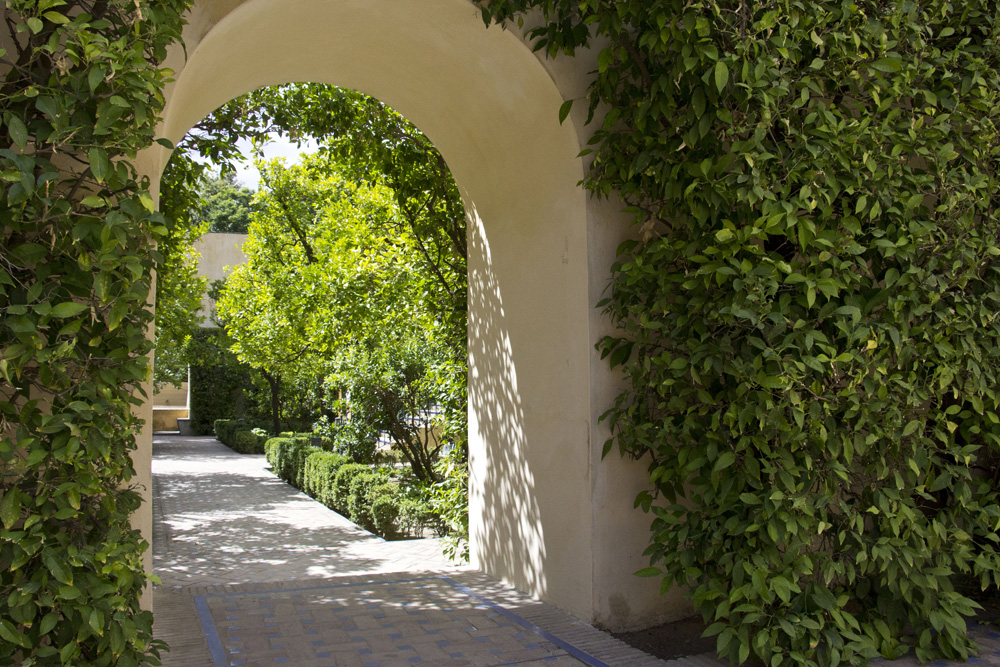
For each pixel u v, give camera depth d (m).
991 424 3.79
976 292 3.78
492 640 3.89
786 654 3.26
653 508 3.56
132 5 2.38
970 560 3.96
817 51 3.45
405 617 4.30
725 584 3.35
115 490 2.46
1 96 2.11
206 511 10.68
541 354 4.66
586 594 4.15
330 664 3.55
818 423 3.21
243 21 3.80
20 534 2.08
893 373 3.52
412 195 7.35
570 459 4.32
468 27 4.10
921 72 3.71
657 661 3.61
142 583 2.47
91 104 2.28
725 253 3.28
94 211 2.35
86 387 2.22
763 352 3.17
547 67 4.09
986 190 3.77
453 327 7.12
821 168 3.28
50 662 2.21
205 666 3.50
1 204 2.12
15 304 2.12
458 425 6.82
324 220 13.06
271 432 23.02
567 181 4.34
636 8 3.47
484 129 4.96
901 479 3.42
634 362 4.09
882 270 3.62
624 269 3.81
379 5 4.09
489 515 5.40
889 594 3.56
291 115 7.31
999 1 3.89
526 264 4.86
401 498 8.80
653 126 3.62
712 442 3.39
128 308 2.30
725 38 3.28
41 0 2.13
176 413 29.22
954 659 3.52
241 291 15.55
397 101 5.34
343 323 10.33
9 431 2.40
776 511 3.20
